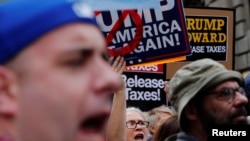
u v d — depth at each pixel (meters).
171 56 4.34
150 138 5.23
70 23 0.93
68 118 0.90
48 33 0.92
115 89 0.95
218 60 7.55
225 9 7.64
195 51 7.49
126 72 6.54
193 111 2.61
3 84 0.92
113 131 2.74
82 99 0.91
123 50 4.11
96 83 0.93
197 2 17.88
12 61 0.92
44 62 0.91
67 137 0.91
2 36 0.92
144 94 6.57
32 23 0.92
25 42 0.91
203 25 7.61
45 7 0.93
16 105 0.91
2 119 0.92
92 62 0.94
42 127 0.90
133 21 4.13
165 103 6.59
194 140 2.58
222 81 2.55
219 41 7.56
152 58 4.25
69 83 0.91
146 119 5.19
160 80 6.61
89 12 0.97
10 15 0.93
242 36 15.66
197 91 2.56
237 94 2.55
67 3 0.94
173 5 4.35
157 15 4.29
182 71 2.67
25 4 0.93
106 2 3.31
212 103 2.55
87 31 0.94
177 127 3.49
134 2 3.35
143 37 4.22
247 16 15.66
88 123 0.93
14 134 0.91
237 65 15.76
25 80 0.91
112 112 2.76
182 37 4.37
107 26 4.05
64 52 0.91
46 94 0.90
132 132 4.96
